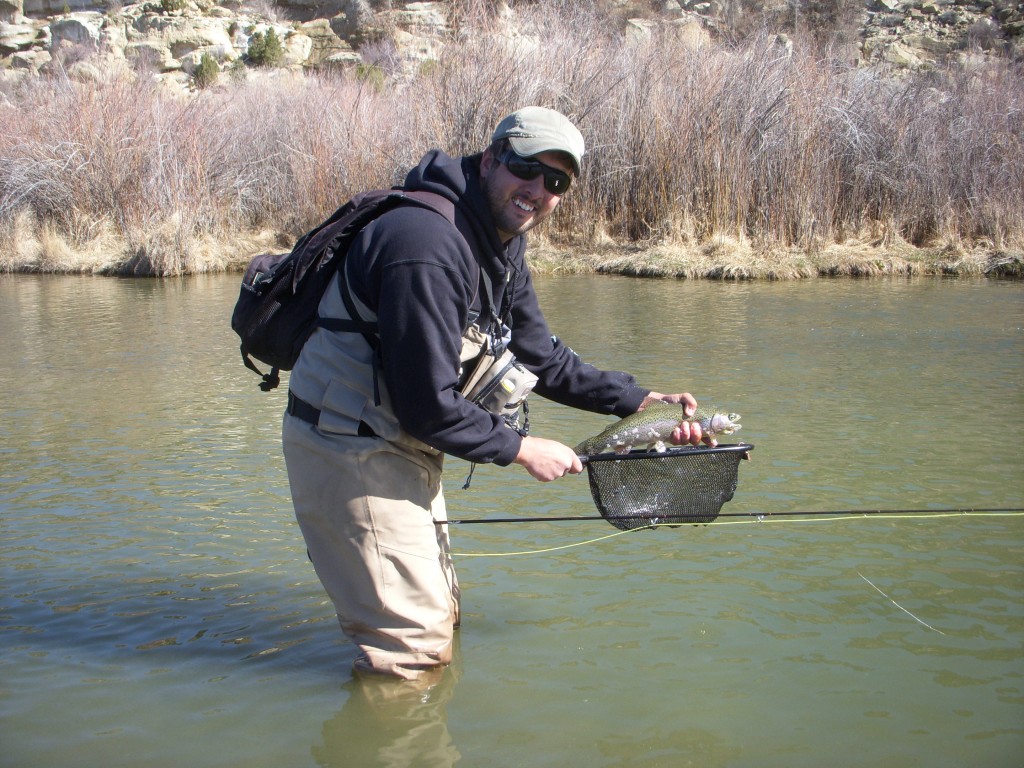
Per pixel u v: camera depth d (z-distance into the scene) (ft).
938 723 10.28
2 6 160.25
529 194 10.03
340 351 10.14
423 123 58.39
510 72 57.21
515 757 9.76
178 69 142.41
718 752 9.81
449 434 9.89
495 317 10.67
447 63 60.80
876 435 20.54
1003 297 41.81
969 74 59.31
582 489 17.71
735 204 54.65
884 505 16.34
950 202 54.60
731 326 34.91
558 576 14.08
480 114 56.65
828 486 17.33
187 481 18.29
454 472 18.70
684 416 11.57
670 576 14.02
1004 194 54.29
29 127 62.90
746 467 18.45
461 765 9.63
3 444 20.80
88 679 11.34
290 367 10.89
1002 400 23.59
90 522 16.20
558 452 10.54
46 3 162.20
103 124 61.11
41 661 11.76
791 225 54.19
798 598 13.24
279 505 17.02
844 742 9.95
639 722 10.34
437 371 9.61
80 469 19.04
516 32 61.16
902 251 52.90
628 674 11.33
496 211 10.18
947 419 21.83
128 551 15.03
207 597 13.51
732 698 10.80
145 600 13.39
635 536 15.55
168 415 23.21
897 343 31.30
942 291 44.09
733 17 102.94
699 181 55.31
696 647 11.94
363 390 10.16
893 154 55.16
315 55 143.54
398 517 10.48
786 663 11.54
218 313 40.04
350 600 10.75
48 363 29.73
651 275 51.16
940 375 26.53
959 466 18.35
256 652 11.98
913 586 13.53
